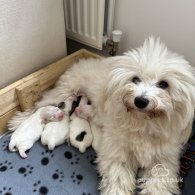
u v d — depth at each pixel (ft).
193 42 4.13
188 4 3.86
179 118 3.06
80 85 4.36
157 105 2.74
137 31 4.68
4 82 4.10
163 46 3.19
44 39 4.37
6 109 4.06
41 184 3.44
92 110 4.03
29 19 3.92
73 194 3.33
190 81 2.87
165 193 3.13
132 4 4.43
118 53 5.22
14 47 3.94
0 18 3.53
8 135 4.13
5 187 3.40
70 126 4.01
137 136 3.28
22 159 3.75
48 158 3.78
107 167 3.36
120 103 3.12
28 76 4.27
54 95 4.42
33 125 3.90
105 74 3.74
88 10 4.56
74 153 3.86
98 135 3.87
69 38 5.47
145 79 2.92
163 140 3.24
